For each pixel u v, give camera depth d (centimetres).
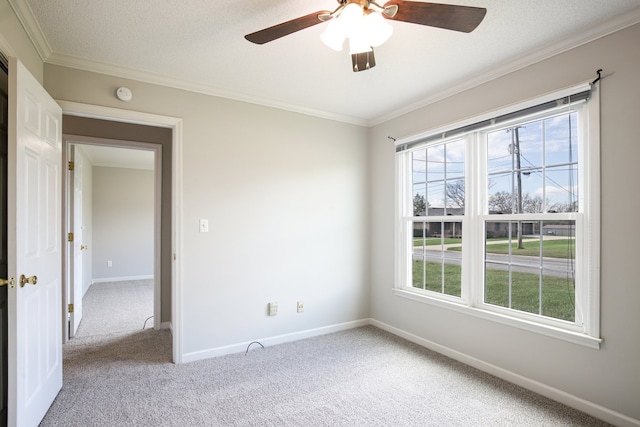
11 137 158
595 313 199
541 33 203
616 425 189
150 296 514
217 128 291
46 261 198
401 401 217
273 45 218
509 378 242
